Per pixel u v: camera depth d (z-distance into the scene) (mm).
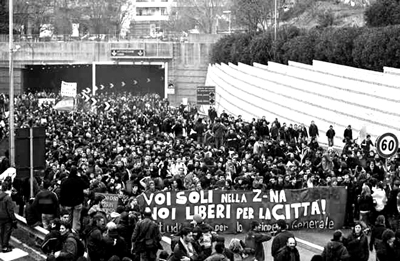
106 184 26703
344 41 53031
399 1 55031
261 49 68750
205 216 25062
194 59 99062
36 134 24797
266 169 30594
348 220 26625
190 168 29969
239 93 74000
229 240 24453
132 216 20750
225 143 44438
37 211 23203
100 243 18922
